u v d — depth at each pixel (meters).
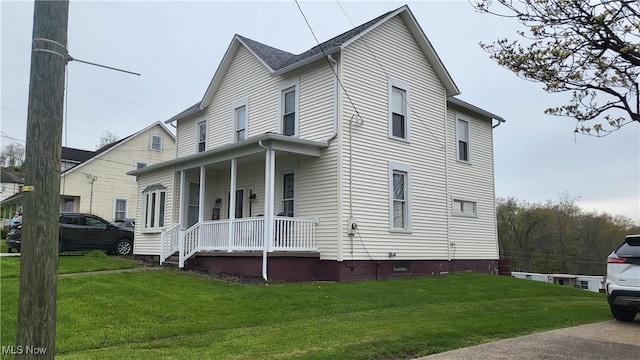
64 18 3.67
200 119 19.86
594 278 32.34
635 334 7.83
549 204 48.22
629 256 8.92
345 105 13.78
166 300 9.29
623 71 7.00
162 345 6.54
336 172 13.48
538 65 7.20
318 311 9.02
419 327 7.73
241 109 17.73
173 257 16.02
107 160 31.97
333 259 13.23
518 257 46.53
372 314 8.91
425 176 16.17
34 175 3.41
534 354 6.33
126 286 10.38
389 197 14.69
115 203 31.91
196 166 16.05
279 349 6.22
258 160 15.45
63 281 10.67
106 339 6.79
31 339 3.30
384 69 15.17
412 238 15.32
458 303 10.77
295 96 15.26
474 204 18.66
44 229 3.40
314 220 13.73
